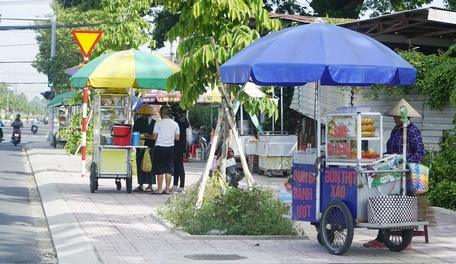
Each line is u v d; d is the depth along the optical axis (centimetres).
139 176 1908
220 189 1368
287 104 2934
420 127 1948
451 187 1619
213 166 1719
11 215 1531
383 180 1021
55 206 1602
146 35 2898
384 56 1027
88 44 2178
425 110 1934
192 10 1291
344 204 1016
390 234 1084
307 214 1086
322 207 1068
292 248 1094
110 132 1914
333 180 1048
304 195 1089
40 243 1202
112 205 1608
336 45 1023
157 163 1842
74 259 1007
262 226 1191
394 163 1033
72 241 1150
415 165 1038
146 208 1556
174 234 1207
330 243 1055
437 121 1897
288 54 1011
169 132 1834
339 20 2441
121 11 2847
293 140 2455
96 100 1909
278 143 2442
